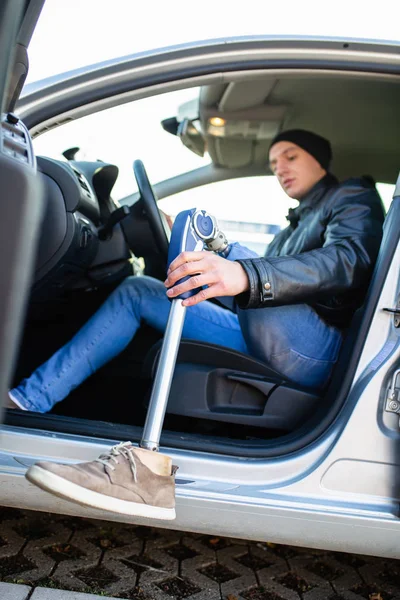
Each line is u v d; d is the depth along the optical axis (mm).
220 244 1376
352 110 2080
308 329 1518
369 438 1314
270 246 2115
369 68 1504
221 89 2004
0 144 741
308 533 1307
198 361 1447
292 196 2092
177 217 1327
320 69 1511
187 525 1305
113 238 1802
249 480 1312
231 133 2188
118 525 1738
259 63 1502
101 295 1965
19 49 1039
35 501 1278
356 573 1621
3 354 678
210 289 1299
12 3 723
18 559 1483
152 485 1166
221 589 1468
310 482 1312
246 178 2271
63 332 1917
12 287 686
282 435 1538
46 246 1466
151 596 1402
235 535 1320
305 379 1526
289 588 1513
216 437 1386
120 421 1778
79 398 1778
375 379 1315
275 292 1368
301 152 2025
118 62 1448
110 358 1631
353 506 1303
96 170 1755
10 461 1270
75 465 1110
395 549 1312
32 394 1527
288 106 2111
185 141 2143
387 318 1342
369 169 2322
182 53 1479
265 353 1516
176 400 1419
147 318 1639
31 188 707
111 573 1478
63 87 1431
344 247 1493
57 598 1290
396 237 1356
